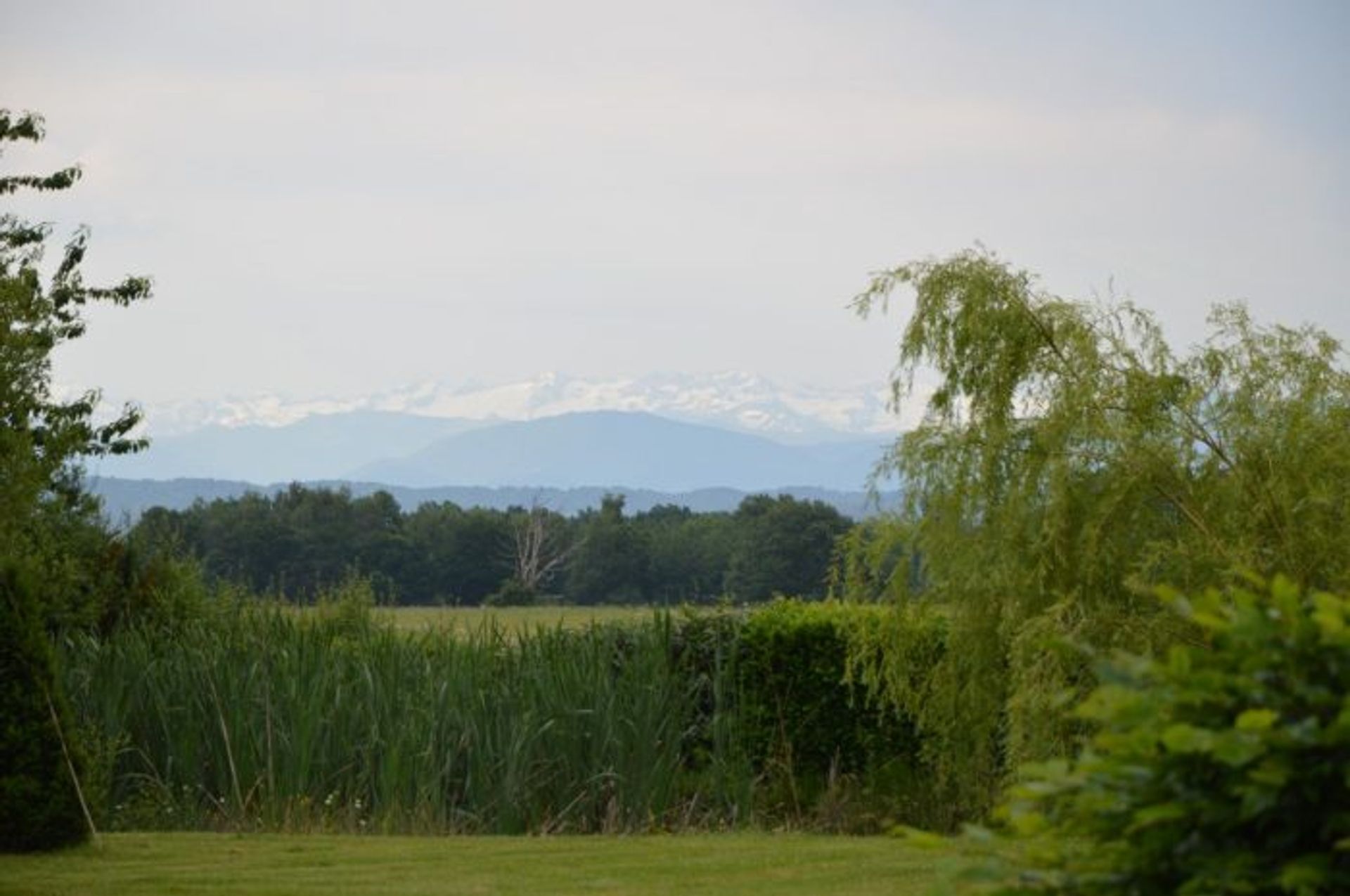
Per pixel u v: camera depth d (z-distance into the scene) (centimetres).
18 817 4166
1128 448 4641
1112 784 1714
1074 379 4788
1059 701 1827
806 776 6084
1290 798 1623
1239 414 4666
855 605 5403
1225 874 1600
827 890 3809
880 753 6053
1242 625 1712
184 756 5406
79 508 7225
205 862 4175
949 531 4991
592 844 4678
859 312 5100
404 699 5459
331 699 5509
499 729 5400
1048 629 4562
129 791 5472
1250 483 4566
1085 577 4653
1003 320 4925
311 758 5294
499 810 5272
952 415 5047
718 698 5894
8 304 7000
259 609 6322
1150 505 4700
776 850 4522
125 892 3631
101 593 6738
